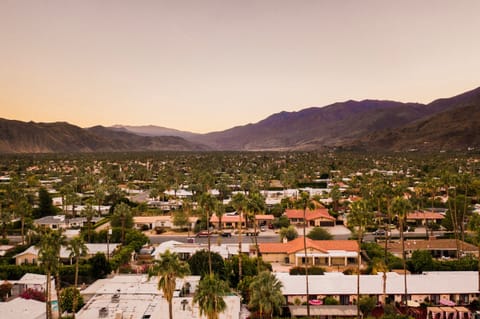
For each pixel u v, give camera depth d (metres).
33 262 89.12
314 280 72.06
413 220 126.50
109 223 133.00
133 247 96.94
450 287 70.25
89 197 182.62
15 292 73.75
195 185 184.62
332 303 67.56
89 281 80.00
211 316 47.34
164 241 115.00
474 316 63.75
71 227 125.06
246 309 64.75
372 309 65.19
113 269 83.88
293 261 92.31
